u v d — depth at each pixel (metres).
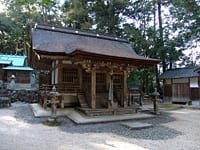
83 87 11.74
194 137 6.43
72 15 22.41
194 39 20.19
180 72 19.11
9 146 4.95
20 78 20.16
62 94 11.09
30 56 13.88
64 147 5.05
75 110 10.60
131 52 14.64
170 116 10.78
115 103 11.17
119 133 6.83
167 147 5.31
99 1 22.33
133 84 22.89
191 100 17.22
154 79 24.80
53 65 12.78
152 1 22.14
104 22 22.27
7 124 7.71
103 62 10.02
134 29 21.78
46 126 7.66
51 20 25.80
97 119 8.73
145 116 9.95
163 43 20.94
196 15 17.94
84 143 5.50
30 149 4.79
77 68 11.84
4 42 30.33
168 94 20.00
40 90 13.04
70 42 12.36
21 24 27.84
